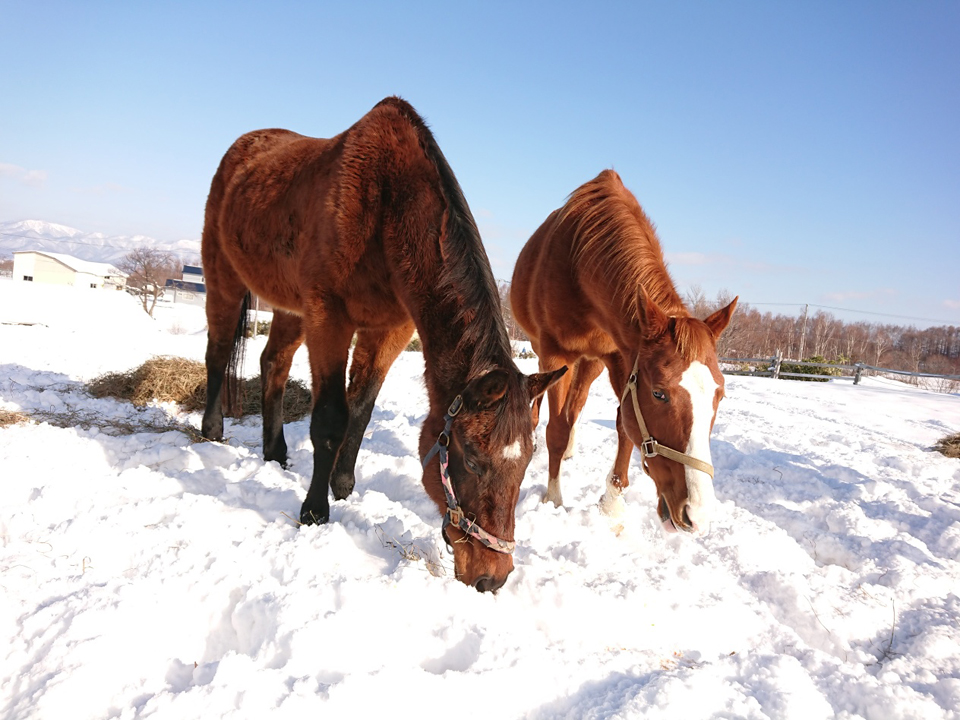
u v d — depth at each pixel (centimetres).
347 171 352
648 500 461
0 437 435
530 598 274
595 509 412
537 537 364
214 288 532
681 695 201
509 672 204
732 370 2209
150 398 677
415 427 664
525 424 252
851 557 385
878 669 267
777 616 304
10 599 227
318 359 363
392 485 437
